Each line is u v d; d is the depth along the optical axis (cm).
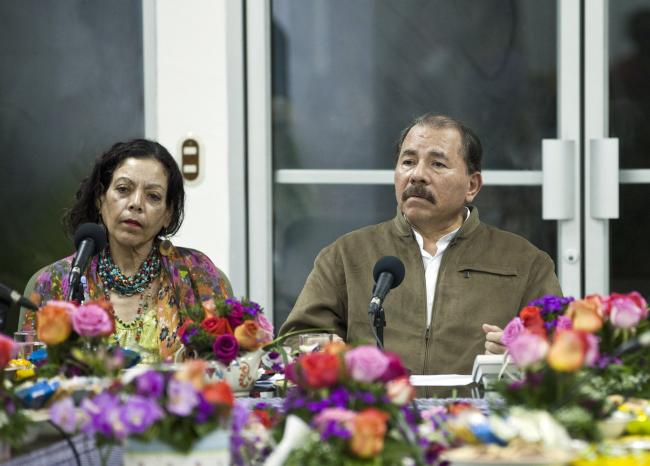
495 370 458
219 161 820
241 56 818
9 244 845
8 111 843
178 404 297
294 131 828
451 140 605
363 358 317
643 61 815
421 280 605
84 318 395
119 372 372
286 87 828
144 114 830
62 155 841
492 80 823
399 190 612
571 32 814
